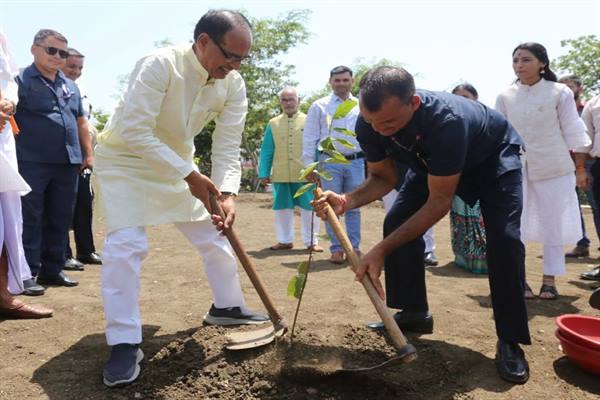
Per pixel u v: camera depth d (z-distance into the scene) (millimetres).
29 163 4445
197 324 3609
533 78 4344
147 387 2703
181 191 3051
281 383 2719
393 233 2688
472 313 3941
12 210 3646
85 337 3355
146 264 5703
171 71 2758
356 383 2719
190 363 2873
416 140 2693
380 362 2938
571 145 4305
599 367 2797
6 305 3645
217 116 3232
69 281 4699
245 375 2785
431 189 2699
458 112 2648
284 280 4965
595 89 25625
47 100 4535
